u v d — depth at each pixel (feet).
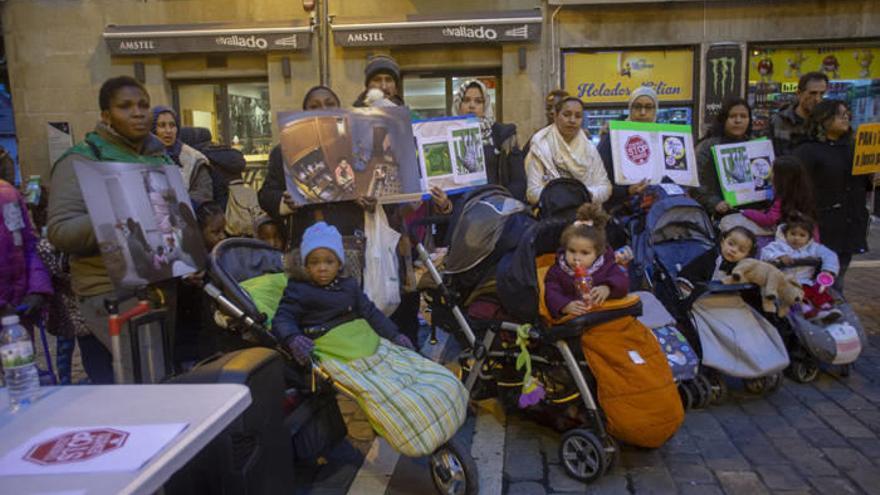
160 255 9.77
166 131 14.83
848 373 15.08
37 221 15.35
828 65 34.55
